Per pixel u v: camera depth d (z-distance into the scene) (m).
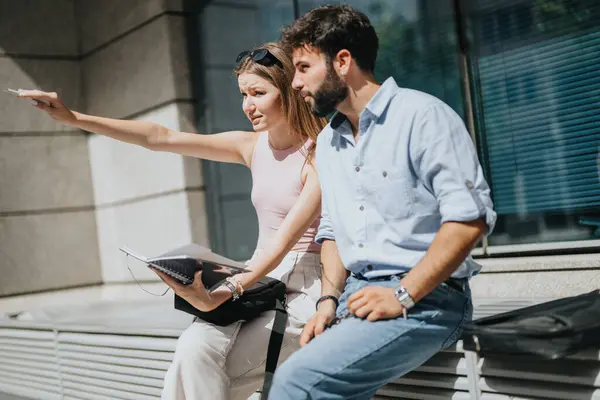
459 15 3.99
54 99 3.17
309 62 2.40
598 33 3.49
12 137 6.15
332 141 2.53
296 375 2.25
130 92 5.89
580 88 3.58
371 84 2.42
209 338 2.79
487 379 2.52
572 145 3.63
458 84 4.02
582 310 2.29
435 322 2.31
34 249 6.20
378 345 2.25
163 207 5.66
